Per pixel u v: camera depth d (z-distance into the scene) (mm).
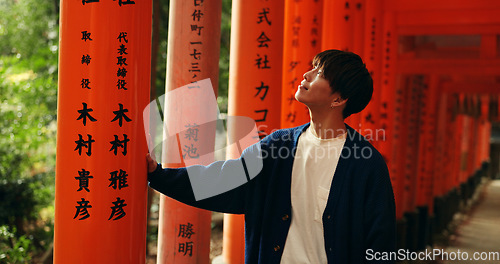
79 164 1976
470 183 21953
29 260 7215
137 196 2053
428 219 11617
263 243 1868
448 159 15453
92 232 1985
